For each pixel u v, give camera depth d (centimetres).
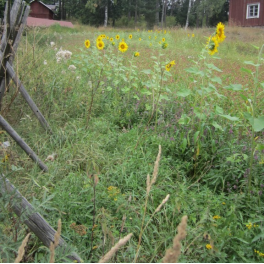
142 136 380
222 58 1202
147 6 4762
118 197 252
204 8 3800
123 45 577
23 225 202
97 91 511
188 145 333
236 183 288
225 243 207
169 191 272
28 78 438
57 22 3031
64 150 336
